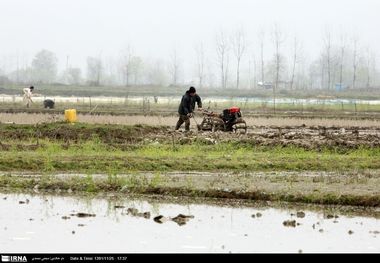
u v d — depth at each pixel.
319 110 98.88
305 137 48.31
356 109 96.44
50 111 80.44
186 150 42.12
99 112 80.00
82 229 22.56
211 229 22.73
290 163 37.03
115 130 49.03
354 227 23.27
